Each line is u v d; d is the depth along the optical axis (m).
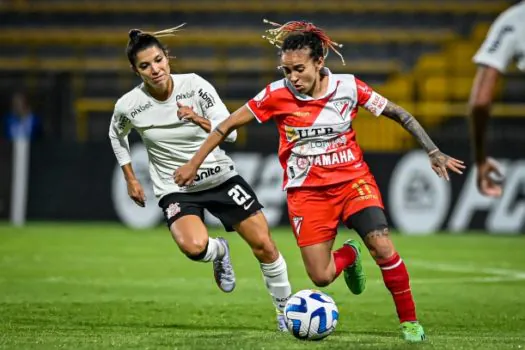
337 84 21.02
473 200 61.34
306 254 21.61
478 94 20.86
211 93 23.44
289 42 20.55
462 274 38.91
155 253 46.78
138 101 23.59
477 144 21.23
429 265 42.47
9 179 64.44
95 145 63.84
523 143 64.50
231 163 24.06
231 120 21.27
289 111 21.14
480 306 29.22
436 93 72.94
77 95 74.69
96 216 63.72
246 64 74.81
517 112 70.25
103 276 37.38
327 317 20.36
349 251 22.62
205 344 20.20
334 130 21.12
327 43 20.95
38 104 75.69
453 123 72.50
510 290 33.56
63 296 31.08
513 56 21.31
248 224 23.47
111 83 76.00
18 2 84.31
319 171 21.30
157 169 24.22
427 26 81.75
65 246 49.84
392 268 21.02
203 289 33.34
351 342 20.56
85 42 76.06
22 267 40.44
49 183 64.12
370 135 70.38
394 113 21.16
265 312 27.50
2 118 76.06
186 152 23.75
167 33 23.06
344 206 21.39
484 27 77.44
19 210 64.38
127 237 55.19
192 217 23.41
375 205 21.14
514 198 61.19
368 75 75.06
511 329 24.58
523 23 20.80
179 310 27.88
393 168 61.38
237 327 24.47
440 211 61.19
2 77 76.31
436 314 27.42
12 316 26.19
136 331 23.48
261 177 61.59
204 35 76.31
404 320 21.28
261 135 70.94
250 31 81.81
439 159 20.81
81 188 63.81
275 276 23.25
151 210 62.41
